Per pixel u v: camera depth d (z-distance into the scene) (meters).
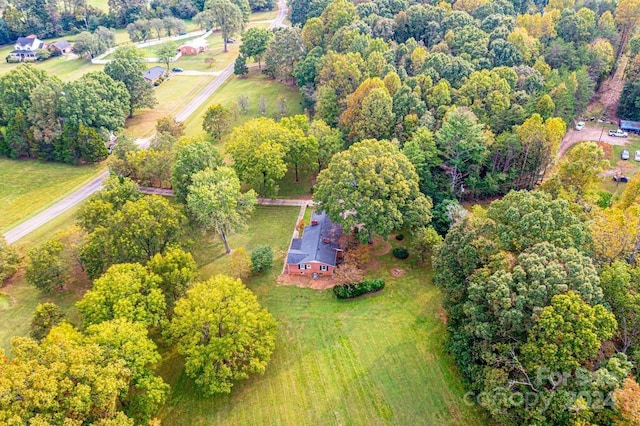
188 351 46.69
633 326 40.56
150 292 52.03
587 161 60.16
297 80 117.75
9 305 61.81
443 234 68.38
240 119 110.88
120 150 86.31
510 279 42.06
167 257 55.78
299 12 157.88
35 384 35.59
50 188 88.00
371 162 63.06
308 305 59.03
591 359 40.06
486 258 47.50
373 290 60.16
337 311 57.84
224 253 70.00
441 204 70.94
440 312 56.56
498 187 75.62
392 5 122.44
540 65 91.81
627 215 49.53
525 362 40.59
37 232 75.94
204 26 184.38
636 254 45.84
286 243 70.94
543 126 71.81
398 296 59.44
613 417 35.03
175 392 49.19
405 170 65.38
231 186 66.56
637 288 41.44
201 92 130.88
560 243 44.75
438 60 89.50
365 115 81.75
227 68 148.50
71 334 44.62
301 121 87.25
